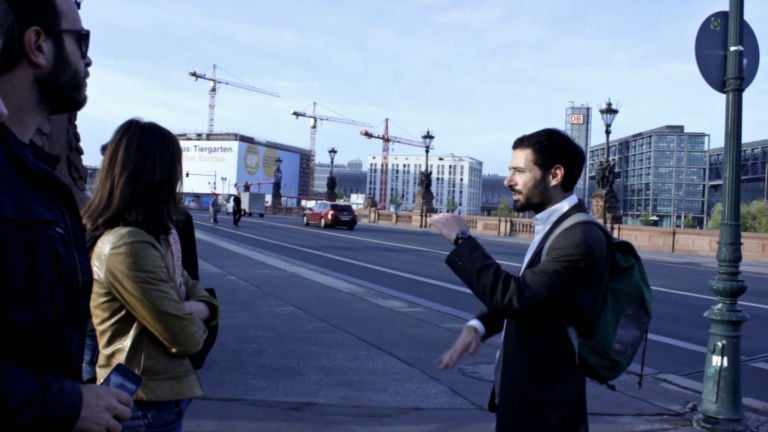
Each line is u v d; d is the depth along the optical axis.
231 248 18.59
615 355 2.20
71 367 1.38
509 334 2.25
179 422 2.28
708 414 4.64
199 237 23.02
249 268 13.42
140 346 2.13
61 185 1.39
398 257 18.66
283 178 139.00
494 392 2.47
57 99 1.52
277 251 19.19
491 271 2.11
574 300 2.09
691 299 12.34
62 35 1.47
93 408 1.36
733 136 4.80
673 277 17.19
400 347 6.69
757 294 14.20
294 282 11.38
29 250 1.24
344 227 38.72
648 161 156.75
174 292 2.13
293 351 6.32
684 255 29.53
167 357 2.18
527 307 2.07
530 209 2.37
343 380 5.42
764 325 9.84
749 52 4.87
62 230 1.36
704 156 152.12
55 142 6.66
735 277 4.74
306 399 4.87
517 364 2.20
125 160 2.13
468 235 2.21
